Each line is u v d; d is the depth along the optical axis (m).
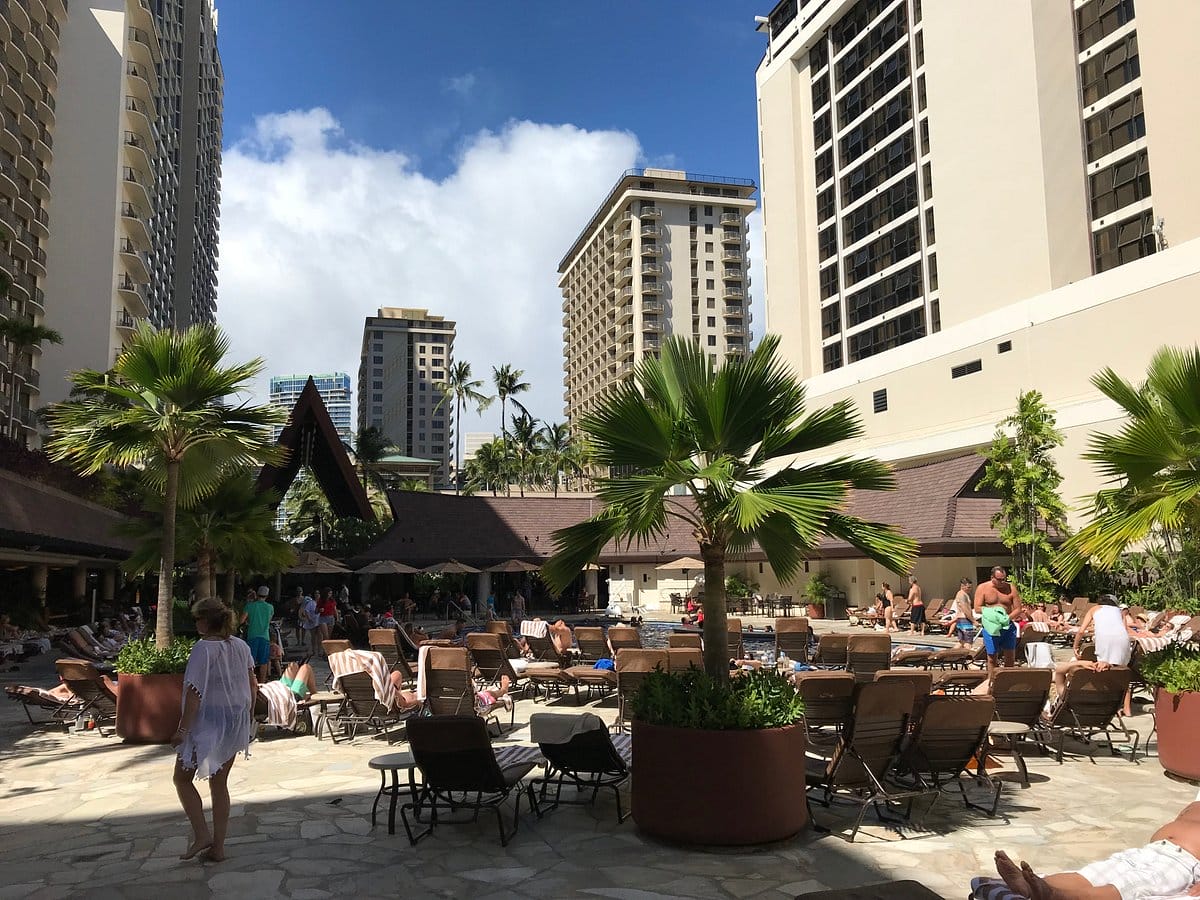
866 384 44.50
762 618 34.53
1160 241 34.88
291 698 9.67
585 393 139.75
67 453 9.68
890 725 5.82
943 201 45.38
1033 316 34.62
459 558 36.44
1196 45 34.84
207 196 110.00
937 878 4.70
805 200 63.78
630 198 121.00
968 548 28.12
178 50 93.38
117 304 63.34
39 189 57.16
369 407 199.00
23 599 26.53
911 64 51.81
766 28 70.12
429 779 5.60
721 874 4.77
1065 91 40.16
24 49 55.47
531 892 4.52
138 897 4.49
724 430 5.84
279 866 5.01
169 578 9.80
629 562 39.75
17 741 9.45
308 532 57.22
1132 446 7.59
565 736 5.93
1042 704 7.73
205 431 9.95
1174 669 7.16
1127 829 5.67
